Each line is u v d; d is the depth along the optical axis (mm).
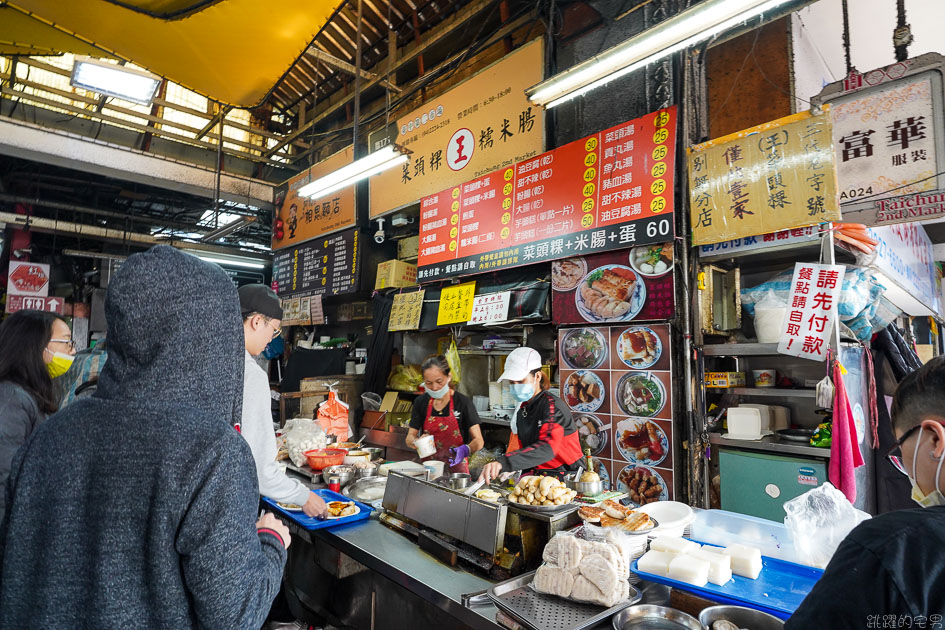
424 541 1793
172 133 6457
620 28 3789
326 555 2258
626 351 3326
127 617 816
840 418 2570
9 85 5684
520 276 4113
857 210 2938
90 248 9617
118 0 3197
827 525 1485
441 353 5141
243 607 875
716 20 2275
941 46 4230
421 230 4805
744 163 2977
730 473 3074
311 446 3016
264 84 4199
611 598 1273
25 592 858
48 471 887
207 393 960
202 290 973
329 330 7125
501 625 1291
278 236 7273
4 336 2273
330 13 3281
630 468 3258
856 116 2980
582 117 3959
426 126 4965
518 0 4777
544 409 2750
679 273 3230
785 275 3117
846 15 3523
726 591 1307
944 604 666
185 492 843
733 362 3623
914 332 6523
